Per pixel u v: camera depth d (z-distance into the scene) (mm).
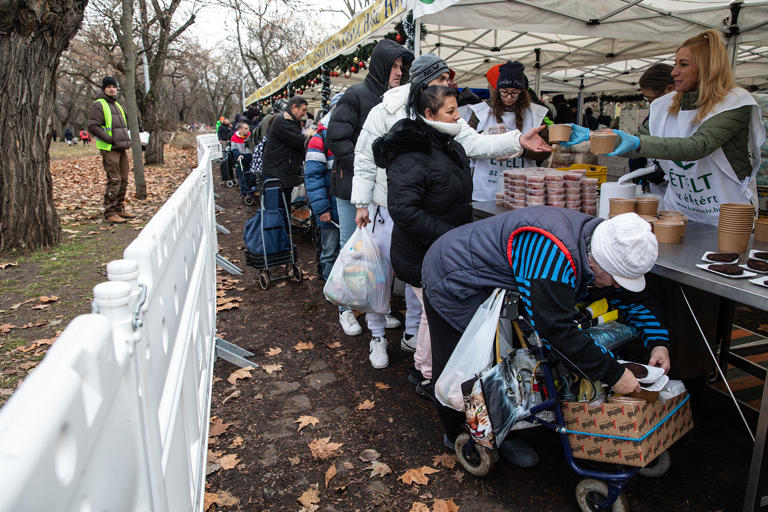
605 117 10828
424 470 2488
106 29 19828
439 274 2275
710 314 2770
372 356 3586
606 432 1978
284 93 12867
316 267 5969
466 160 2836
